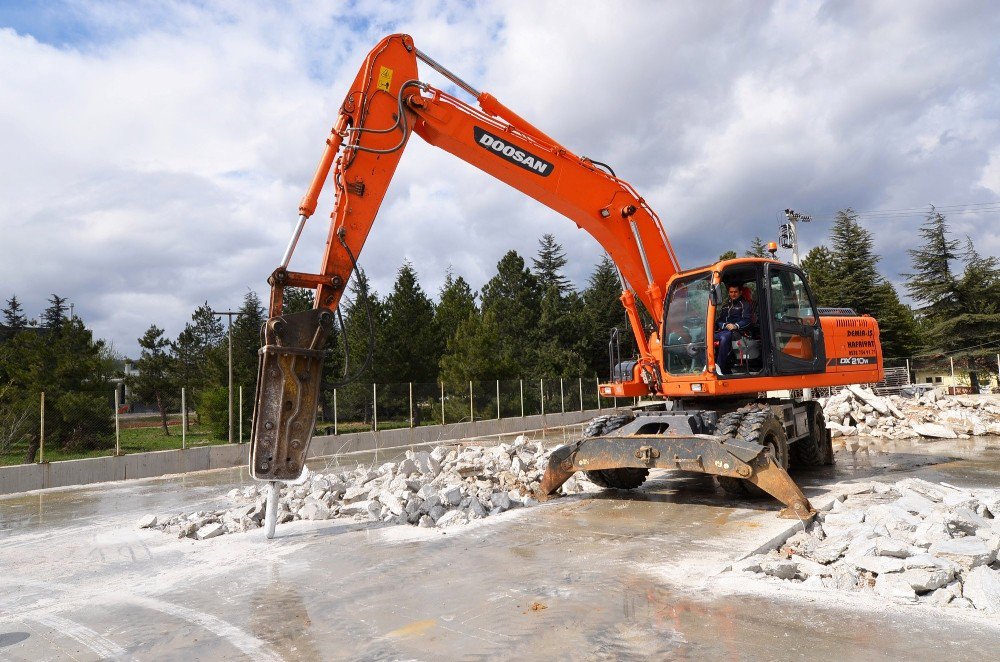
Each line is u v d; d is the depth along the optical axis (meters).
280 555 6.62
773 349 9.03
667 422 8.55
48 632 4.74
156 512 9.84
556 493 9.25
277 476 6.58
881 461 12.12
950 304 48.78
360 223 7.55
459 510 8.02
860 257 48.78
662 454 7.90
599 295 47.19
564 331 43.53
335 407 20.64
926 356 47.78
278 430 6.59
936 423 16.73
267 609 5.02
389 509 8.27
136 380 33.19
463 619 4.59
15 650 4.42
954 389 26.98
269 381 6.64
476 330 30.86
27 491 12.78
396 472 10.62
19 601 5.54
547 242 60.78
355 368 31.67
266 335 6.65
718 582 5.14
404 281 33.75
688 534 6.78
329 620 4.72
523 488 9.58
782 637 4.06
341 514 8.43
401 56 8.05
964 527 5.77
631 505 8.47
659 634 4.16
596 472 9.48
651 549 6.23
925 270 49.81
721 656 3.81
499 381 27.47
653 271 9.88
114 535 8.07
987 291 47.25
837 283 48.47
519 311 45.19
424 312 34.41
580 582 5.29
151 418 34.81
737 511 7.82
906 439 15.77
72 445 18.59
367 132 7.71
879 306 47.81
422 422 25.03
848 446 14.77
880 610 4.47
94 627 4.81
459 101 8.53
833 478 10.26
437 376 33.47
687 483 10.06
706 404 9.89
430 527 7.66
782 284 9.59
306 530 7.70
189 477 14.65
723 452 7.47
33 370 21.19
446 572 5.77
